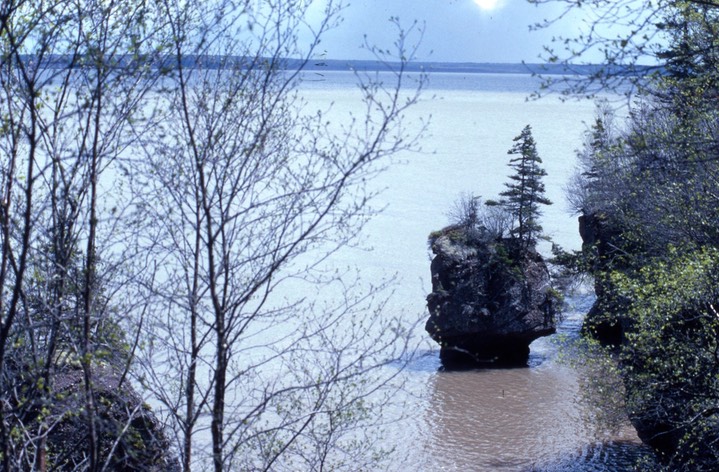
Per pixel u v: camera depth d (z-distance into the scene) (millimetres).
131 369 10617
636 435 36656
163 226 10773
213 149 10266
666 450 27312
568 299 62625
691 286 21922
